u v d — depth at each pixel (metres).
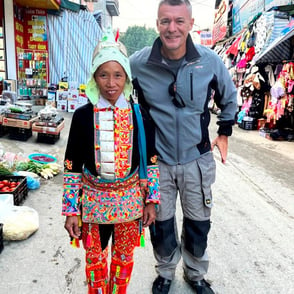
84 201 1.75
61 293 2.25
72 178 1.74
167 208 2.14
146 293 2.30
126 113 1.70
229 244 2.99
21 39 10.93
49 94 10.77
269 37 8.69
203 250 2.19
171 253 2.23
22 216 2.93
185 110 2.02
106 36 1.64
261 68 9.26
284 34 7.61
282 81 7.80
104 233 1.81
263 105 9.81
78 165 1.74
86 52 11.72
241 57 11.23
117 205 1.71
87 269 1.86
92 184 1.73
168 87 1.99
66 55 11.49
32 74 11.25
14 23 10.19
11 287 2.27
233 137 8.56
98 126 1.69
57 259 2.62
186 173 2.08
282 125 8.81
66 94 10.53
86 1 19.92
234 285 2.42
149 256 2.77
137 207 1.77
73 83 10.64
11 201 3.26
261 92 9.72
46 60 11.30
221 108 2.25
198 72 1.99
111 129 1.69
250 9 12.78
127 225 1.79
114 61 1.59
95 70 1.62
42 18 11.08
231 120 2.23
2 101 6.72
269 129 8.88
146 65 2.02
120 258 1.88
